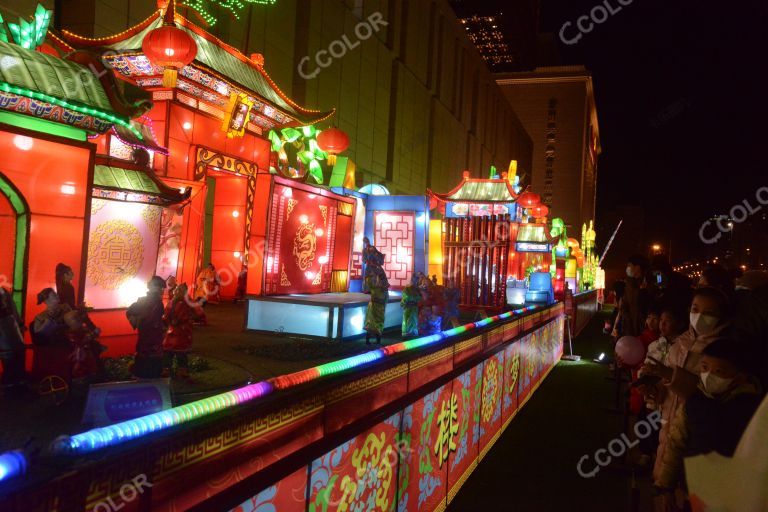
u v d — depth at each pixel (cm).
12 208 657
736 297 479
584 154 11269
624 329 993
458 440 674
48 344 568
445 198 2366
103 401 311
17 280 650
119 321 817
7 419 467
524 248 2688
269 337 1088
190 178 1559
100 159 823
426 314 1266
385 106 3791
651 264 845
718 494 209
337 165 2231
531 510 651
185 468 249
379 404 446
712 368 293
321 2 2847
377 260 1126
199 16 1798
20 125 657
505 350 943
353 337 1148
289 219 1480
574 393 1306
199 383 650
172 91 1491
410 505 511
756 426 192
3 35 704
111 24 1639
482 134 6412
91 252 786
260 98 1675
